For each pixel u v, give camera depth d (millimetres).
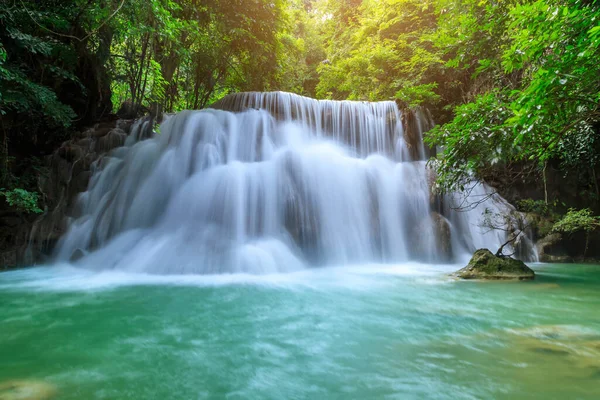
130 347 3281
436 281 6969
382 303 5031
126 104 16609
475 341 3379
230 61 21047
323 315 4438
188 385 2488
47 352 3154
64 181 11359
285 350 3193
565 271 8766
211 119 11938
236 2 18500
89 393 2348
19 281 6906
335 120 13703
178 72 18812
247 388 2443
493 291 5895
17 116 11180
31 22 9586
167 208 9789
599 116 5523
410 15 19281
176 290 5988
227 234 8711
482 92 14570
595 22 4172
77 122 13891
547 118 4926
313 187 10062
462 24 11281
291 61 26922
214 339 3518
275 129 12594
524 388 2322
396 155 13219
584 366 2697
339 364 2861
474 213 11156
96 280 6938
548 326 3881
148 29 11641
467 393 2275
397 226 10438
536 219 11453
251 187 9508
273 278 7211
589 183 11789
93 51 13531
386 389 2383
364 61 19375
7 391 2359
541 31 4789
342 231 9781
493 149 6238
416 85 17297
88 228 10000
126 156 11727
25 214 10125
